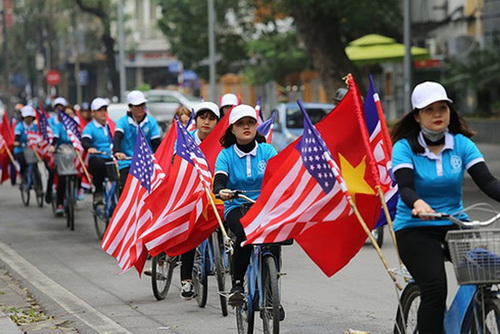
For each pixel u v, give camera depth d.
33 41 178.12
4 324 20.98
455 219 14.29
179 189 22.81
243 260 19.25
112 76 150.50
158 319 22.31
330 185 17.86
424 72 97.56
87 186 40.97
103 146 36.78
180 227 22.77
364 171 17.88
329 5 67.25
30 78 187.12
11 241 37.12
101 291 26.33
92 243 36.31
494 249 13.79
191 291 23.45
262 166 20.09
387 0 69.19
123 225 25.30
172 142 25.81
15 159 52.47
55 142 41.00
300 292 25.09
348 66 74.25
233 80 145.62
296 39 108.88
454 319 14.88
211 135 24.53
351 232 18.03
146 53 191.38
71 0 150.50
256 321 21.53
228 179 20.09
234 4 96.69
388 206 19.69
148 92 112.25
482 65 81.94
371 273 27.59
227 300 21.50
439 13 100.12
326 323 21.17
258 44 111.69
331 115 17.92
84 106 49.19
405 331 16.27
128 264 24.94
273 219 18.16
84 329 20.94
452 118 15.38
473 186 54.50
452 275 26.12
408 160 15.21
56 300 24.61
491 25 86.44
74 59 192.88
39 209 49.09
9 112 148.12
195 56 99.25
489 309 14.36
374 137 19.36
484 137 83.12
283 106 57.72
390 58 72.69
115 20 148.50
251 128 19.89
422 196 15.36
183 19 97.50
